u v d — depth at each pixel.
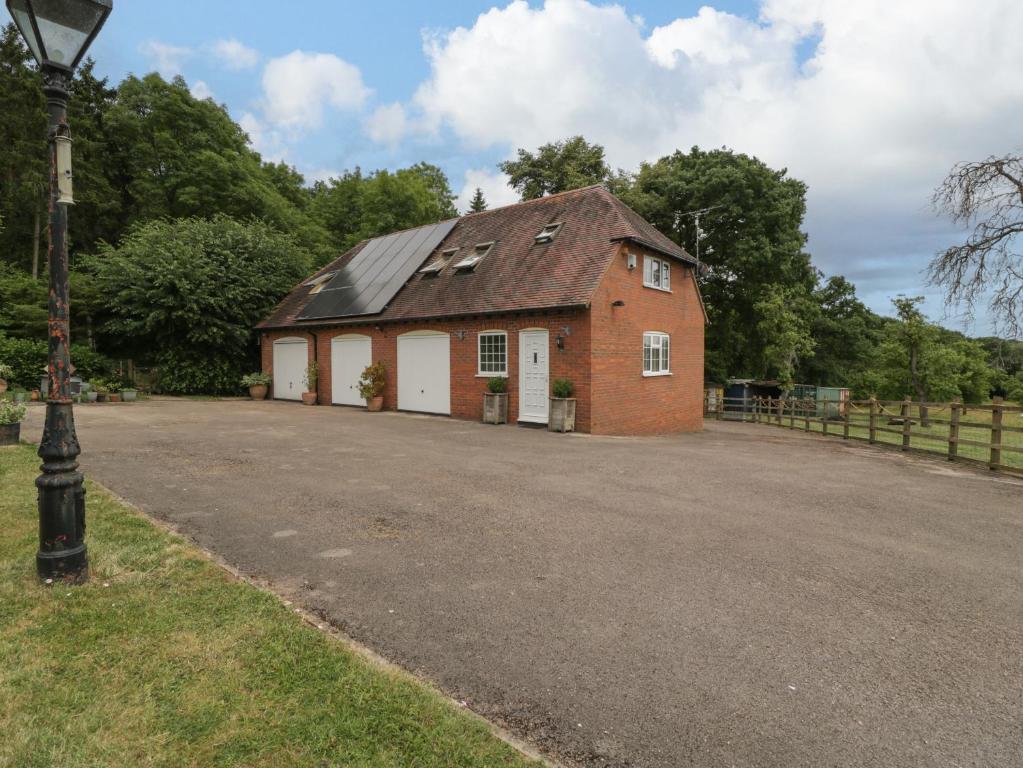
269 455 9.45
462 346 16.25
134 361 23.36
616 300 14.88
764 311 28.70
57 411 4.01
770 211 28.25
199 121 31.97
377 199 39.66
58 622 3.47
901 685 3.12
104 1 4.04
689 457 10.38
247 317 22.86
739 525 6.00
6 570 4.18
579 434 13.52
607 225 15.83
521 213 19.14
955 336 36.75
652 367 17.08
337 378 19.97
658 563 4.86
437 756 2.46
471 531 5.62
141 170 31.36
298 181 46.59
